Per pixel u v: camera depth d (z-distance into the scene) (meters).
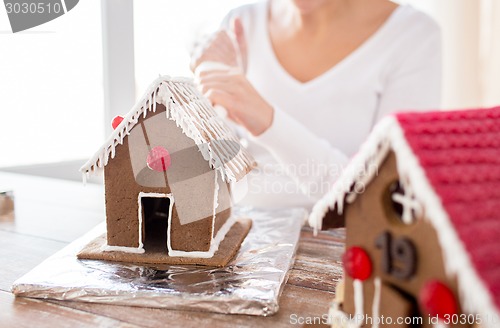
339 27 1.33
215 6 1.40
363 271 0.57
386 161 0.55
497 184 0.51
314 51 1.36
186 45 1.42
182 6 1.41
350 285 0.61
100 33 1.50
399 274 0.54
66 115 1.59
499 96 1.43
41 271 0.80
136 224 0.87
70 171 1.61
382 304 0.56
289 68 1.39
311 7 1.33
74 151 1.61
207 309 0.71
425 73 1.34
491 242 0.47
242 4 1.39
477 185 0.50
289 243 0.93
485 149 0.54
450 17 1.39
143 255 0.86
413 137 0.51
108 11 1.46
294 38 1.37
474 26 1.40
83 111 1.58
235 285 0.75
